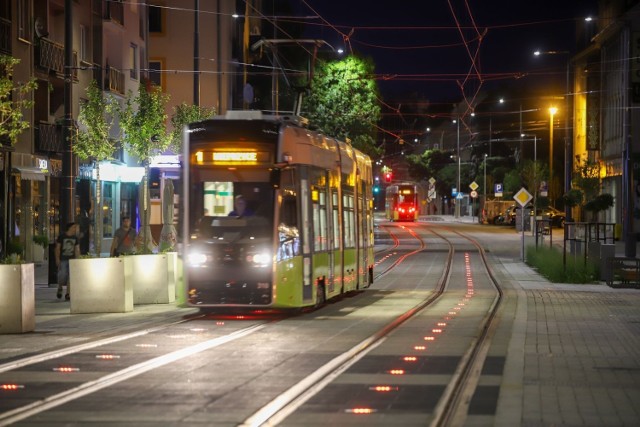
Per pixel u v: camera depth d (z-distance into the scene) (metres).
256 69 79.38
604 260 36.88
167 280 27.25
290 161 23.59
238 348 17.70
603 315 24.28
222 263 22.97
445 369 15.14
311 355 16.75
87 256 25.70
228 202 23.22
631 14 70.50
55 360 16.20
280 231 23.14
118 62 54.56
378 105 64.69
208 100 68.12
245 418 11.27
